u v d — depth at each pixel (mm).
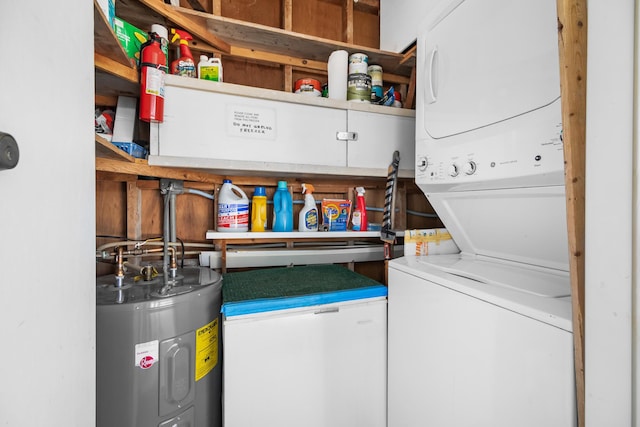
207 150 1762
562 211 1175
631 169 643
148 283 1588
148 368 1322
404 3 2230
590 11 714
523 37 1132
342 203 2432
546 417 868
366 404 1734
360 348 1719
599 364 716
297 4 2506
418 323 1458
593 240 723
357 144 2090
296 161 1948
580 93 769
